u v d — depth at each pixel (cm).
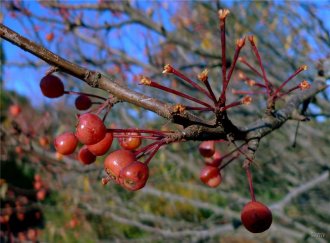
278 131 50
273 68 51
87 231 62
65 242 62
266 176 55
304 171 52
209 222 48
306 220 48
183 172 63
